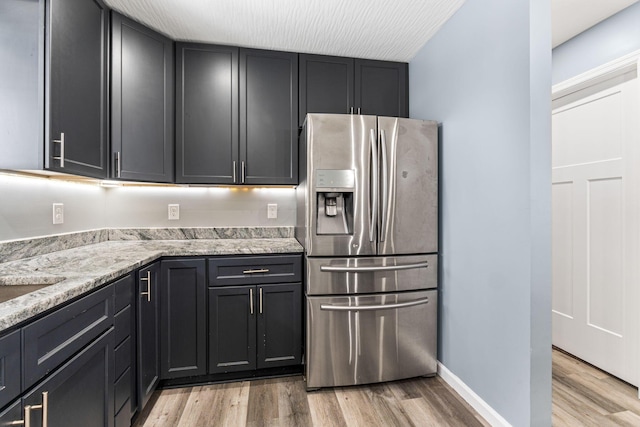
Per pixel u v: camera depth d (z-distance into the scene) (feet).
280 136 7.68
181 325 6.34
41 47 4.30
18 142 4.26
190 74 7.23
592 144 7.21
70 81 4.84
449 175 6.61
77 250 6.31
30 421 2.82
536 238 4.66
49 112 4.33
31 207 5.44
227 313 6.53
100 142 5.70
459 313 6.31
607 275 6.95
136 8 6.04
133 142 6.36
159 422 5.40
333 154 6.30
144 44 6.56
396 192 6.52
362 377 6.47
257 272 6.62
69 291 3.32
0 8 4.27
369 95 8.13
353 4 6.03
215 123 7.36
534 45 4.64
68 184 6.41
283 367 6.96
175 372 6.31
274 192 8.54
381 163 6.43
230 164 7.44
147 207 7.98
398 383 6.70
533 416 4.68
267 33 6.97
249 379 6.78
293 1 5.93
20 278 3.97
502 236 5.19
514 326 4.96
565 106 7.82
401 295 6.62
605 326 7.02
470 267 5.97
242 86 7.48
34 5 4.32
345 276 6.37
